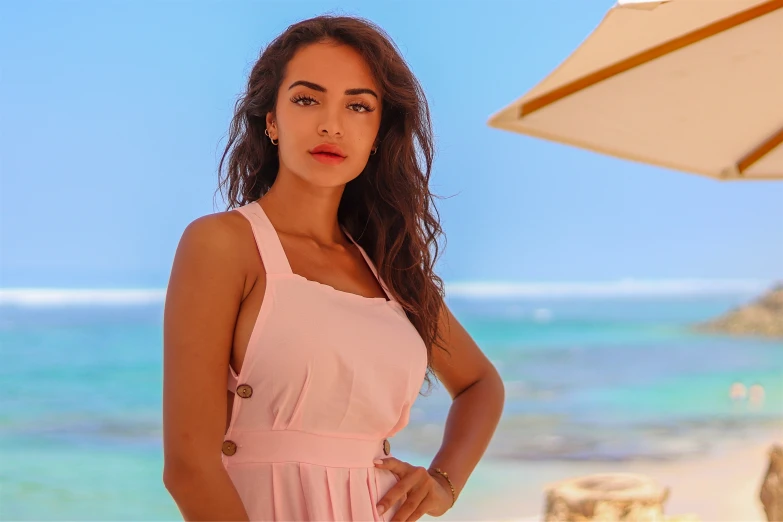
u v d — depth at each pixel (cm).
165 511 1344
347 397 194
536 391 2173
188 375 180
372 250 235
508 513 1236
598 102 191
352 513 195
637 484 684
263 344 188
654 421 1891
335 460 196
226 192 233
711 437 1750
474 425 247
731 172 232
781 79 194
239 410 191
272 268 193
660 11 165
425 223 242
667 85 191
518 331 3086
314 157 206
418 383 215
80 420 1791
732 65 188
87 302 3888
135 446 1627
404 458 1633
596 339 2912
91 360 2323
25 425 1748
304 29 212
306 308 192
